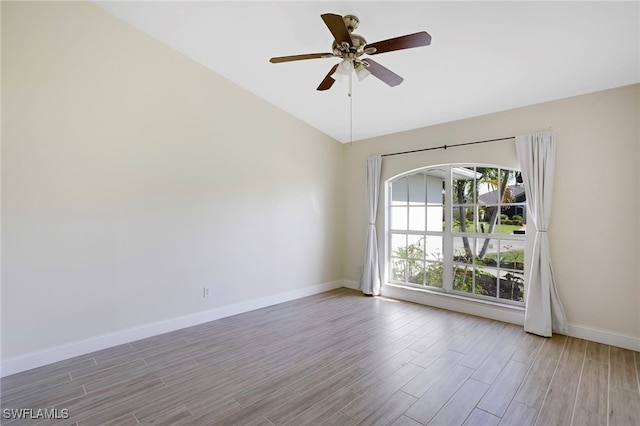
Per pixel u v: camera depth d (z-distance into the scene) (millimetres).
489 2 2270
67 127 2760
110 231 3012
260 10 2744
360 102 4031
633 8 2139
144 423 1936
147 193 3248
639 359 2752
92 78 2891
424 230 4578
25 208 2570
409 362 2719
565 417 1991
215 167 3795
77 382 2396
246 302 4109
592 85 3053
